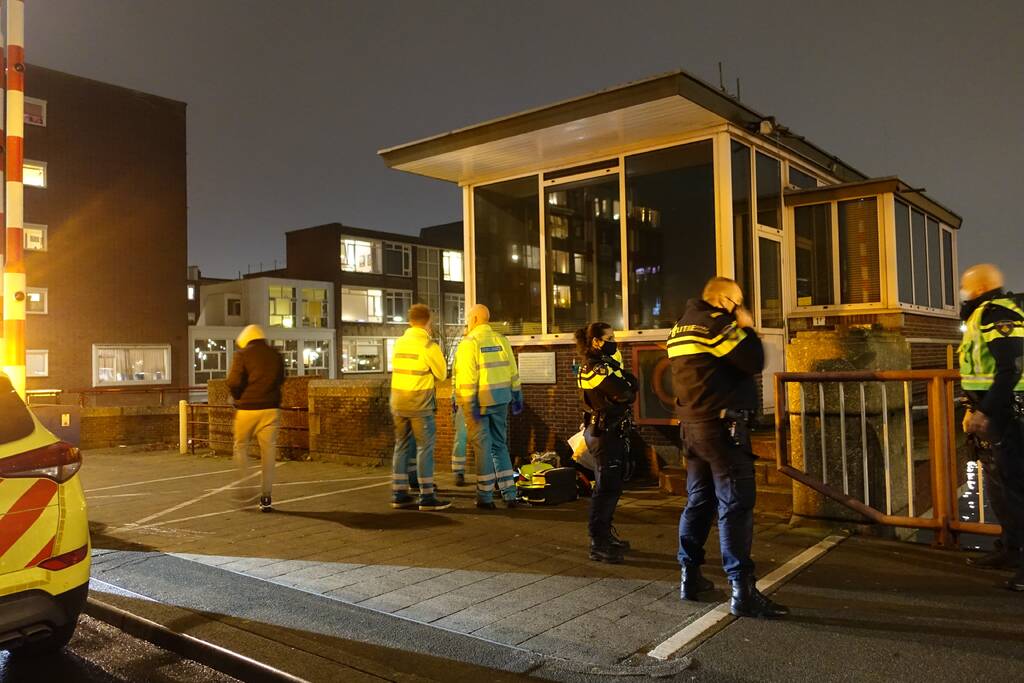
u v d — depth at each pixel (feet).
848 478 20.62
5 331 21.77
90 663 14.20
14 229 21.94
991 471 16.14
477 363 24.84
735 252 29.45
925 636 13.25
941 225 41.14
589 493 26.76
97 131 120.37
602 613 14.96
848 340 20.81
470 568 18.26
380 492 28.63
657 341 30.32
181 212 129.90
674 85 25.62
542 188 34.17
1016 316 15.55
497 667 12.49
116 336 121.70
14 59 22.09
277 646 13.58
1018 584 15.44
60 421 20.18
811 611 14.60
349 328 173.88
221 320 166.40
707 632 13.67
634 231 31.32
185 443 45.80
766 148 31.63
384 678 12.12
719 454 14.69
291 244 179.22
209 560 19.47
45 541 13.06
